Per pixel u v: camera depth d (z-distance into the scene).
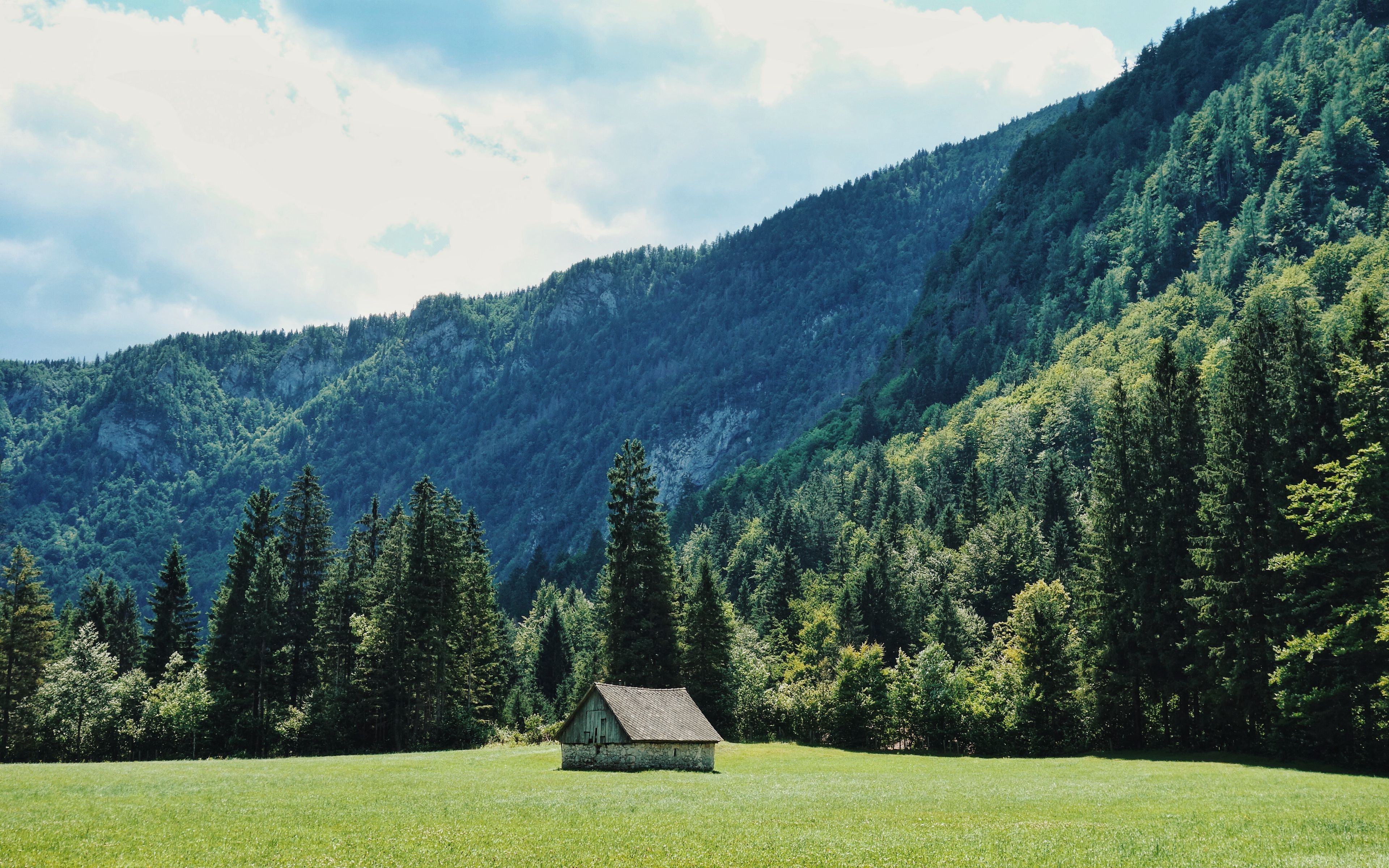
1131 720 65.56
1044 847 24.02
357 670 80.12
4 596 77.06
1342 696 46.75
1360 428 44.91
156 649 89.75
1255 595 53.50
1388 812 29.19
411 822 30.23
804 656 95.88
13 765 59.16
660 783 45.56
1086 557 70.38
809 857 23.28
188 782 45.38
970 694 71.62
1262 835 25.17
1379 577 45.25
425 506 83.56
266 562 83.12
